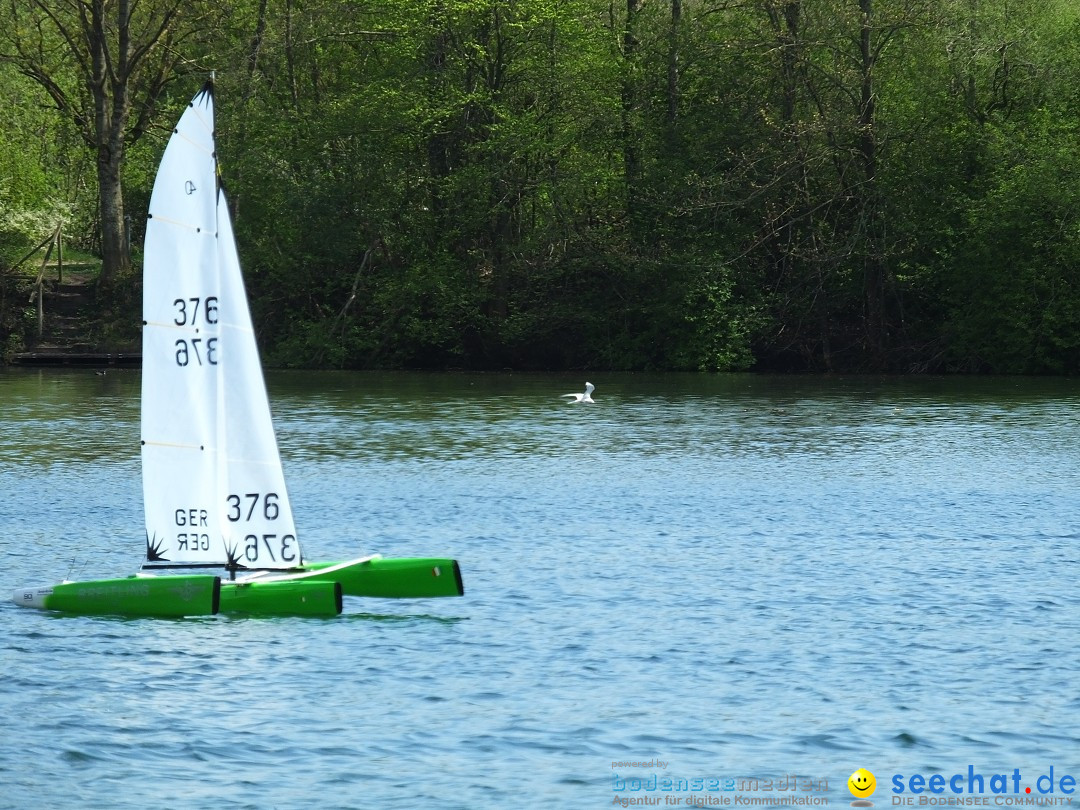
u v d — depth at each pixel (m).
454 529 88.81
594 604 68.12
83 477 110.69
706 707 52.44
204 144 65.56
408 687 54.59
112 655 58.66
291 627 63.47
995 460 124.81
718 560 79.12
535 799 43.91
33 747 47.94
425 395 198.38
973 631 63.19
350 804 43.41
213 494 66.69
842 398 194.38
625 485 108.81
